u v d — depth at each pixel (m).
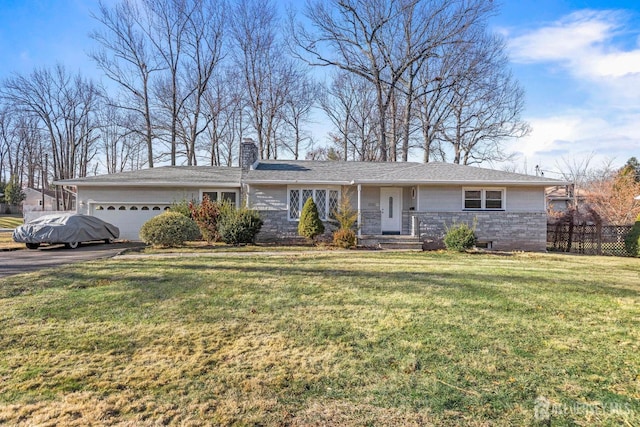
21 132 37.03
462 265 8.84
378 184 14.10
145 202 15.55
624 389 2.94
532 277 7.29
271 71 27.64
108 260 9.11
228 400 2.77
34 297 5.52
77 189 15.29
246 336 4.05
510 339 3.98
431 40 24.42
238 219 12.63
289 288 6.17
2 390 2.89
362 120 32.00
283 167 16.14
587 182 26.78
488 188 14.12
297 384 3.01
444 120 27.41
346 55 26.08
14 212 42.84
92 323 4.42
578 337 4.05
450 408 2.66
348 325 4.39
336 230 14.29
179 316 4.70
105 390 2.91
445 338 4.00
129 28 24.48
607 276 7.61
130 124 26.38
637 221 12.20
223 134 29.47
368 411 2.62
